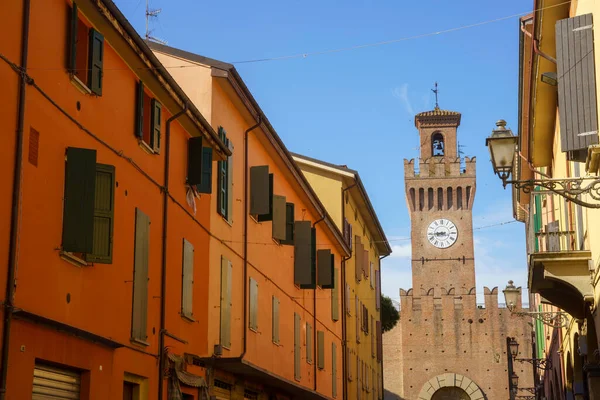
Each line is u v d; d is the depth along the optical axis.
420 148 107.50
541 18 21.06
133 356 18.20
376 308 58.62
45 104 14.56
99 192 16.00
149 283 19.23
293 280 33.75
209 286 23.55
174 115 20.78
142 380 18.88
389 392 91.25
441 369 88.31
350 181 46.66
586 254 19.58
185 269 21.48
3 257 13.11
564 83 18.19
